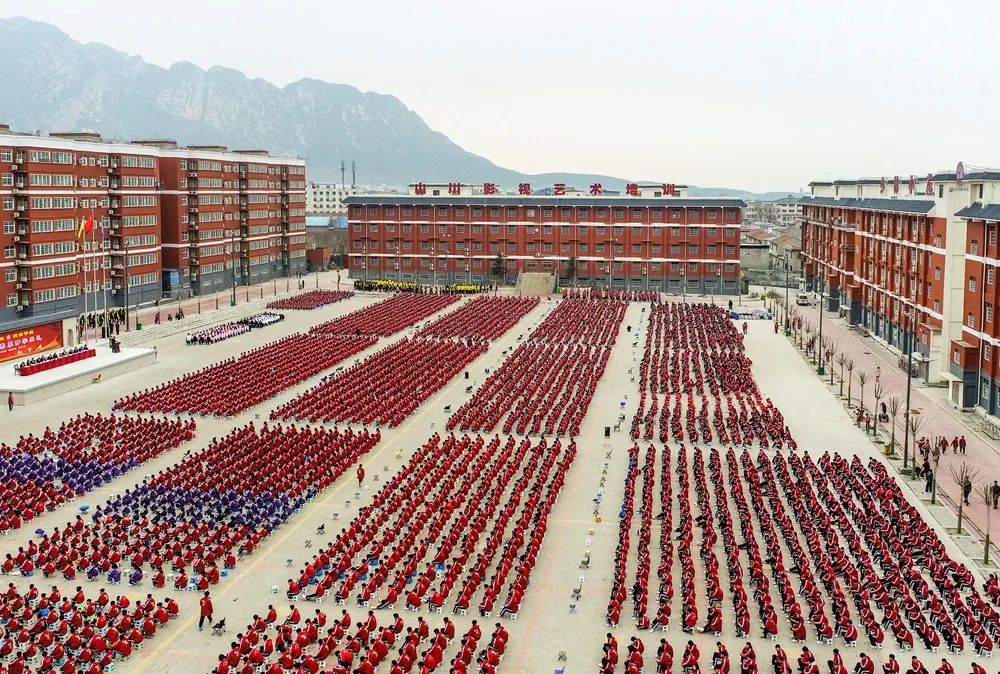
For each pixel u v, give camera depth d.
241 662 46.50
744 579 55.81
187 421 91.94
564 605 53.41
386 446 85.19
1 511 65.25
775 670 45.03
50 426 90.19
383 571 55.47
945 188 109.81
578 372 116.88
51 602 50.59
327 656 47.00
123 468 75.81
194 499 68.12
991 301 92.88
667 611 50.25
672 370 118.56
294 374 112.38
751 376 116.50
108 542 60.53
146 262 168.62
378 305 176.50
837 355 130.75
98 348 122.56
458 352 129.00
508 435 88.50
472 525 63.81
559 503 69.75
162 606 51.28
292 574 57.53
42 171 137.50
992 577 54.31
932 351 110.81
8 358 112.44
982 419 94.25
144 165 166.88
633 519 65.88
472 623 50.38
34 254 136.38
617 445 85.44
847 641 48.78
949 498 71.44
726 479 74.12
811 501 65.62
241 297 186.12
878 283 142.00
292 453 79.88
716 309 176.38
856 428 91.62
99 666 44.62
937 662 47.22
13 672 44.16
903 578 54.72
